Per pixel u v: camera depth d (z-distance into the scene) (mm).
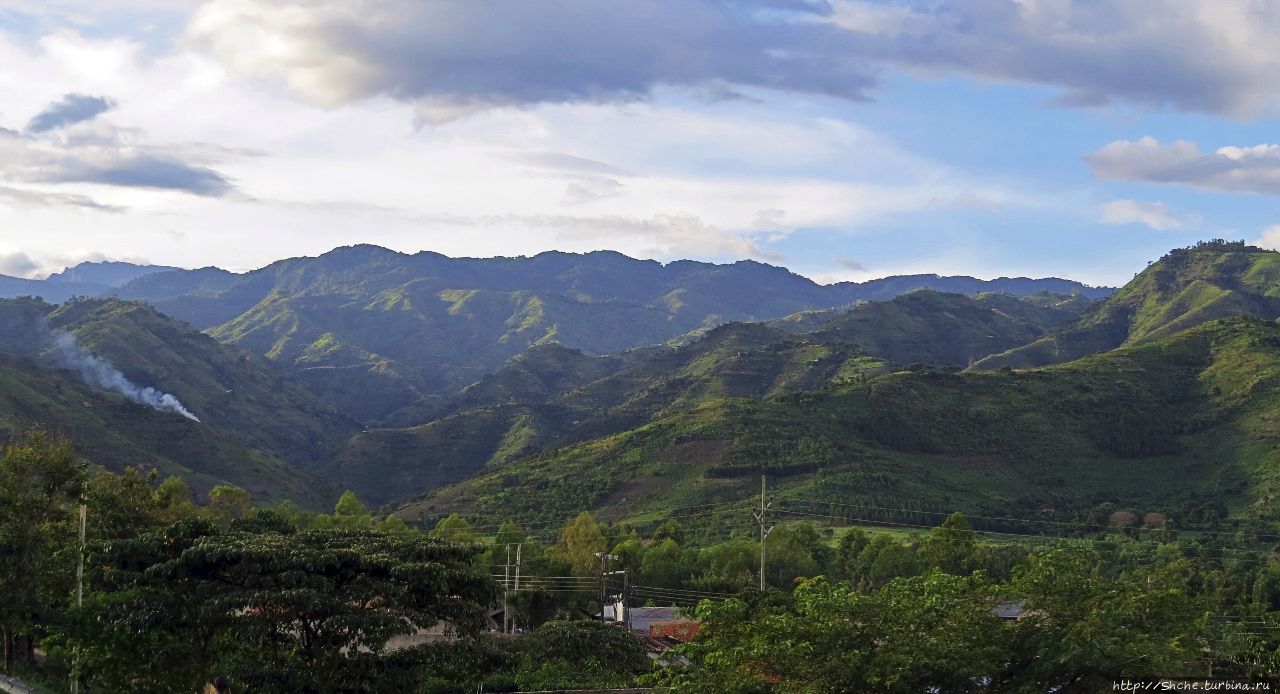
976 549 100250
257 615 42031
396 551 45562
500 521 158625
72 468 61969
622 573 96500
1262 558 105250
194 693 45594
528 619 88938
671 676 38469
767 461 161125
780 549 109312
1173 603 34312
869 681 33438
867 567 105500
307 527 113625
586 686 55312
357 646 42219
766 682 35125
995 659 33781
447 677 44875
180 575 42406
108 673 46375
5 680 60844
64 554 58906
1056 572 36031
